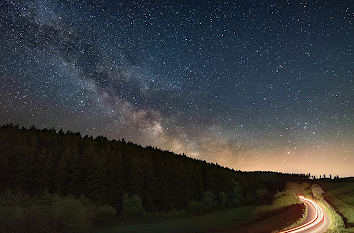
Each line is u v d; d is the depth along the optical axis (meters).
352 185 155.88
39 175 99.94
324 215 66.81
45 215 65.19
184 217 90.69
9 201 75.38
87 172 108.19
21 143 106.88
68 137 131.00
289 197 107.06
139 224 77.50
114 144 139.62
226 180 136.00
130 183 111.25
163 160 134.62
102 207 84.31
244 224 67.94
